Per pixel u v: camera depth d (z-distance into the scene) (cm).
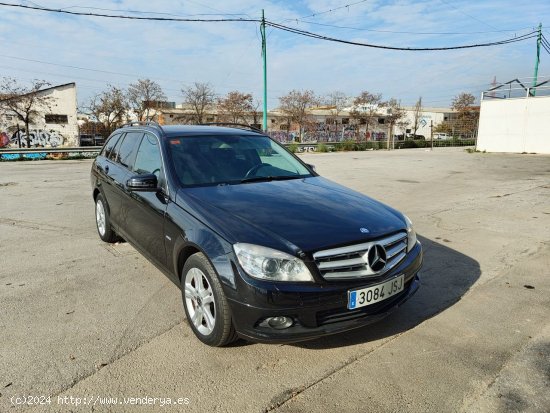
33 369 277
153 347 306
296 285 265
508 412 241
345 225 299
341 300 273
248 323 270
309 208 325
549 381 270
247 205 325
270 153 456
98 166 560
